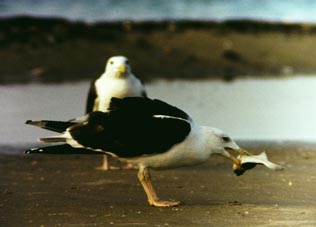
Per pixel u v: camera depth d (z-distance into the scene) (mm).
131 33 28000
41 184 12141
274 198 10914
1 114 18672
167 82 23516
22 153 15188
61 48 26078
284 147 15711
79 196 11188
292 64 26203
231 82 23719
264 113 19109
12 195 11242
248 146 15773
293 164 13742
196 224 9297
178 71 25000
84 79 23781
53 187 11883
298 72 25469
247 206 10336
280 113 19172
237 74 25031
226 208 10195
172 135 10188
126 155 10273
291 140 16438
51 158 14812
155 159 10328
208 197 11047
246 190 11492
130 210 10156
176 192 11414
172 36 27844
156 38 27531
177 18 32000
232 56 26359
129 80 14438
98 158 14953
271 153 15047
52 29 27891
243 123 17922
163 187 11766
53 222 9523
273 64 26094
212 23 29859
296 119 18531
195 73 24938
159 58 25875
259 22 30031
